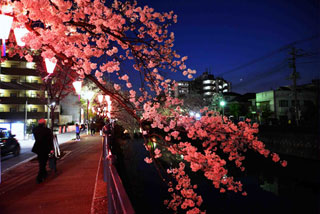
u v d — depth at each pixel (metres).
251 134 3.11
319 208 10.45
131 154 20.33
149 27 3.88
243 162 18.66
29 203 4.27
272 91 41.75
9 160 10.23
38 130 5.86
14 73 37.50
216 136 3.20
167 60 3.62
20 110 38.78
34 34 2.52
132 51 3.01
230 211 10.52
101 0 3.53
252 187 13.60
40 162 5.79
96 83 2.54
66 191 5.02
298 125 22.66
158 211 9.81
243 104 53.59
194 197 3.55
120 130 23.59
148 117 2.98
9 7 2.20
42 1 2.27
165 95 3.65
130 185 12.72
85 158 9.73
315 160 15.83
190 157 2.80
